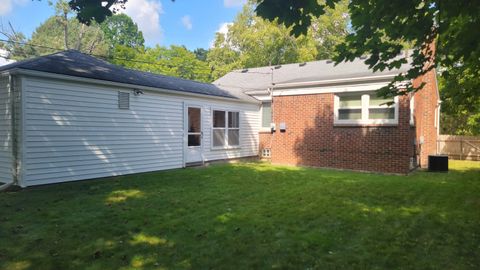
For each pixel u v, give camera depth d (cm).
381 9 380
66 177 756
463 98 752
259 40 2553
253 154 1403
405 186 777
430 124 1372
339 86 1121
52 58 823
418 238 407
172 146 1038
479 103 913
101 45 3275
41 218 480
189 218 485
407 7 374
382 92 540
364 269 316
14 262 327
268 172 1003
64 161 751
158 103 985
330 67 1459
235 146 1304
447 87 775
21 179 682
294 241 392
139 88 912
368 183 816
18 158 687
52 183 730
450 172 1073
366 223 470
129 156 901
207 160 1183
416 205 583
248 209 542
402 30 405
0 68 717
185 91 1058
